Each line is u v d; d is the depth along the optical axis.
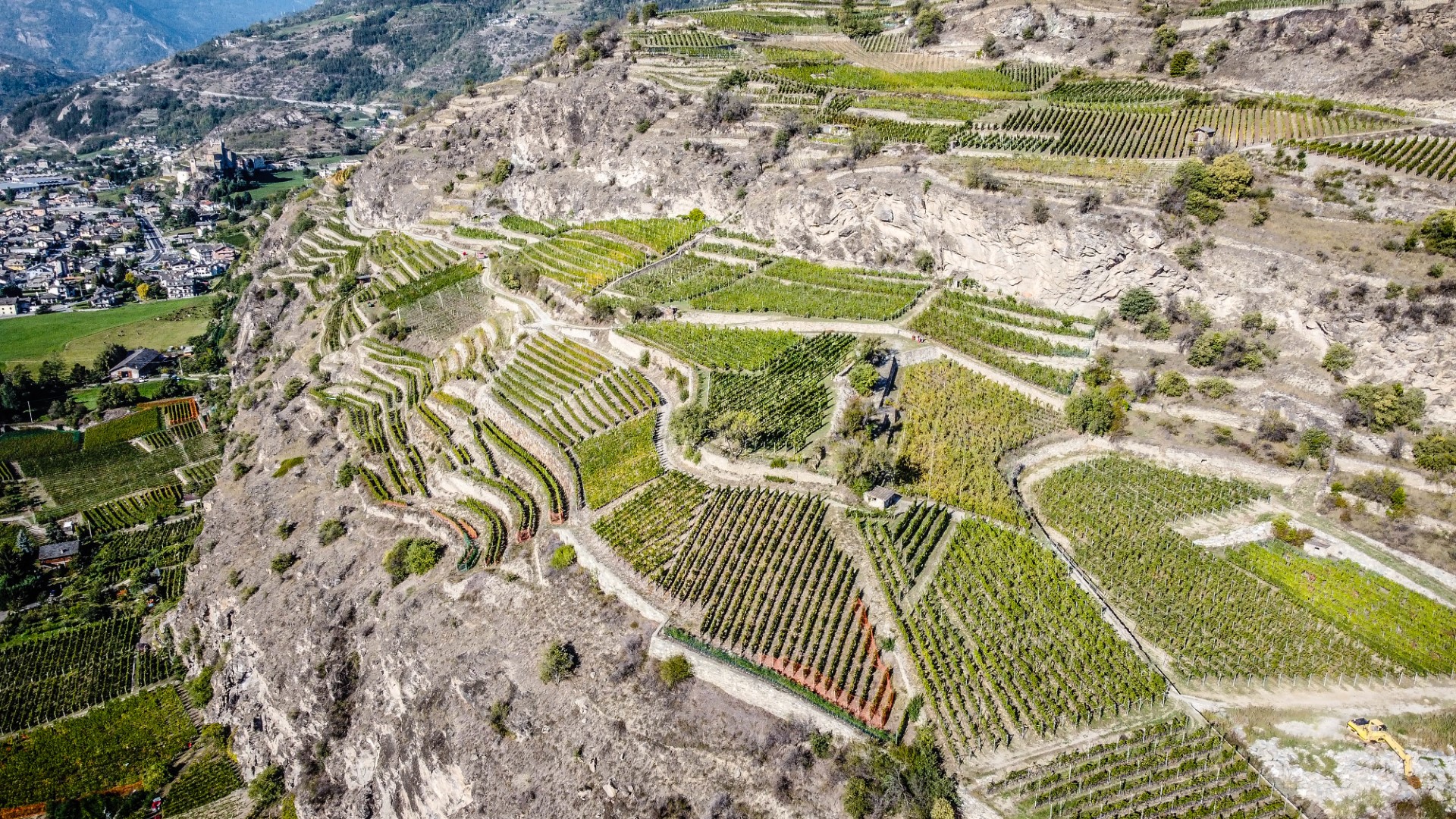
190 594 105.56
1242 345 83.75
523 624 73.25
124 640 103.50
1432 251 78.19
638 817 58.50
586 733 63.66
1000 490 75.81
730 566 70.44
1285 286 82.88
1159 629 62.97
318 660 85.12
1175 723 56.16
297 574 96.31
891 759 55.00
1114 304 93.88
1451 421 73.75
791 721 59.44
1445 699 56.12
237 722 89.81
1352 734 54.62
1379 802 51.34
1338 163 92.00
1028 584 66.38
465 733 68.62
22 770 86.56
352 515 100.81
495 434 98.81
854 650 62.00
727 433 82.12
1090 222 91.88
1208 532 71.56
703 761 59.34
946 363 94.25
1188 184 90.44
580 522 79.75
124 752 88.75
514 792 63.72
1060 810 51.53
